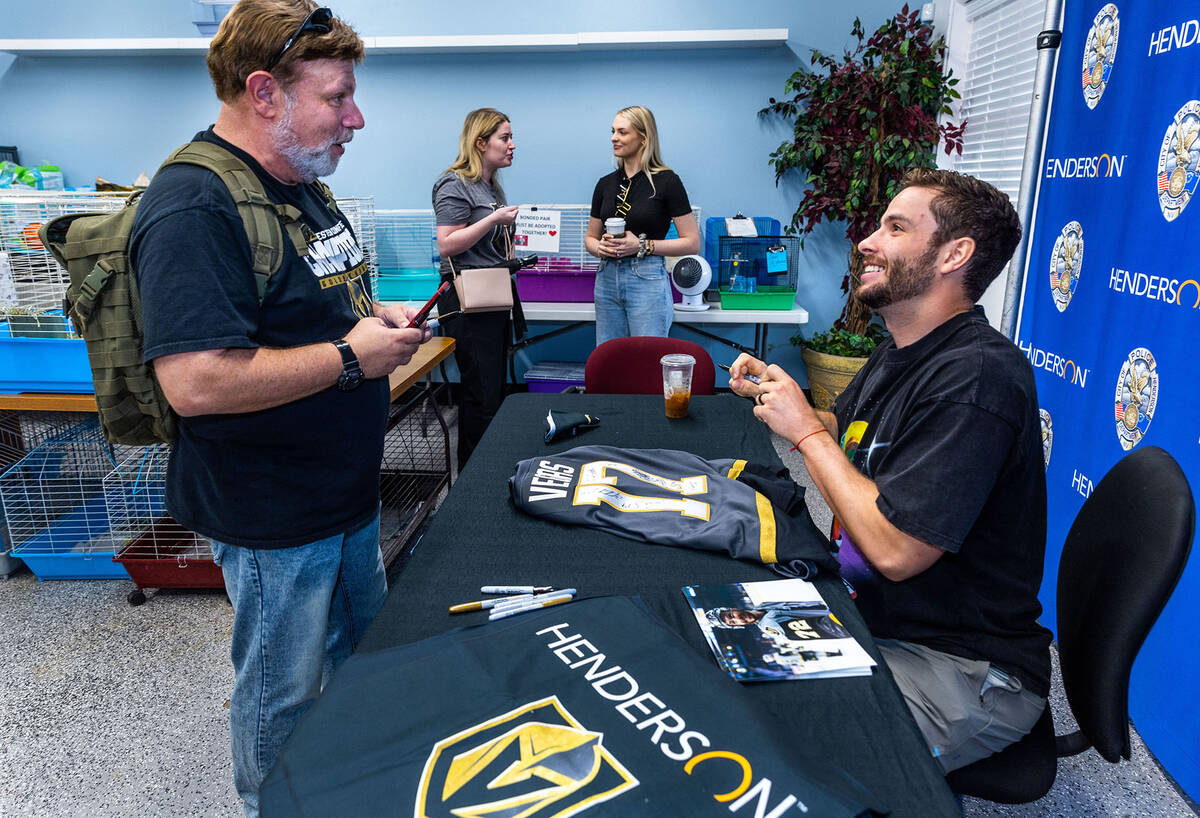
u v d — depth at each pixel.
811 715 0.81
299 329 1.15
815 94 3.70
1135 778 1.65
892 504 1.05
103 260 1.03
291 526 1.18
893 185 3.59
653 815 0.63
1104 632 1.00
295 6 1.03
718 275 3.84
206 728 1.83
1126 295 1.80
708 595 1.02
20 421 2.47
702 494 1.29
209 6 4.01
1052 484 2.16
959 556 1.13
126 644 2.16
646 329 3.26
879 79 3.53
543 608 0.98
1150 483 1.05
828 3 3.88
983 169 3.41
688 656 0.85
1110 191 1.89
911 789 0.70
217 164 1.02
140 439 1.17
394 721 0.75
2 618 2.29
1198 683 1.53
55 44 3.78
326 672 1.48
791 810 0.63
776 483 1.31
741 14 3.93
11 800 1.61
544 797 0.65
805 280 4.27
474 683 0.80
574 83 4.08
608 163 4.20
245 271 1.04
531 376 4.04
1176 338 1.59
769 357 4.46
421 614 1.00
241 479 1.13
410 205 4.34
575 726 0.73
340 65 1.08
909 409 1.15
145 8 4.06
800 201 4.10
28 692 1.95
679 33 3.70
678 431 1.75
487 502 1.36
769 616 0.97
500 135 2.80
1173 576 0.94
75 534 2.52
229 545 1.18
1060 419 2.12
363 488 1.29
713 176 4.17
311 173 1.15
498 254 2.96
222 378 0.99
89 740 1.79
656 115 4.10
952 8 3.60
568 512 1.26
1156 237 1.68
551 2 3.97
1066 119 2.15
